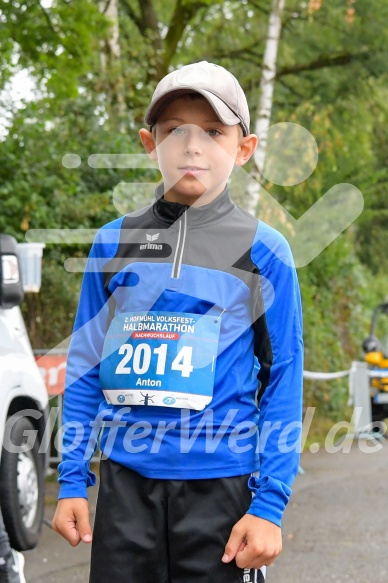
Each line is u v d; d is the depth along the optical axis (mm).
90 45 12406
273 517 2871
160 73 16859
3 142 10961
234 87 3059
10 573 4852
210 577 2873
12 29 11742
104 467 2977
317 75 21297
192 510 2891
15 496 6086
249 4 22281
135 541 2893
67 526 2996
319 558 6684
